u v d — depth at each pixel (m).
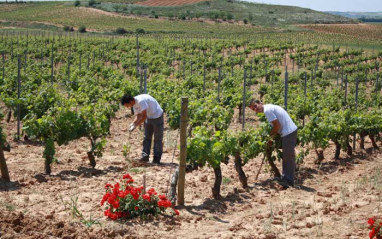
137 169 9.02
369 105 20.94
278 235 5.86
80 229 5.61
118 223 5.95
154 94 16.31
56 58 36.16
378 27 109.88
